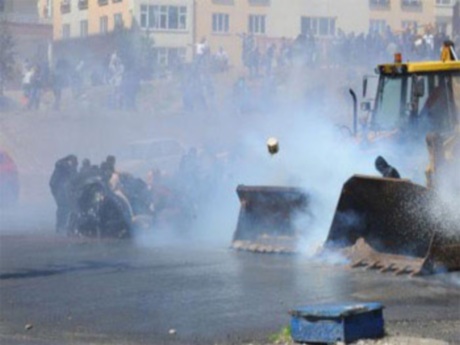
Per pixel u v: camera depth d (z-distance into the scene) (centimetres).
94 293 1989
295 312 1538
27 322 1722
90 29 9525
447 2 7350
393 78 2586
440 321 1709
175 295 1961
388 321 1703
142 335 1620
